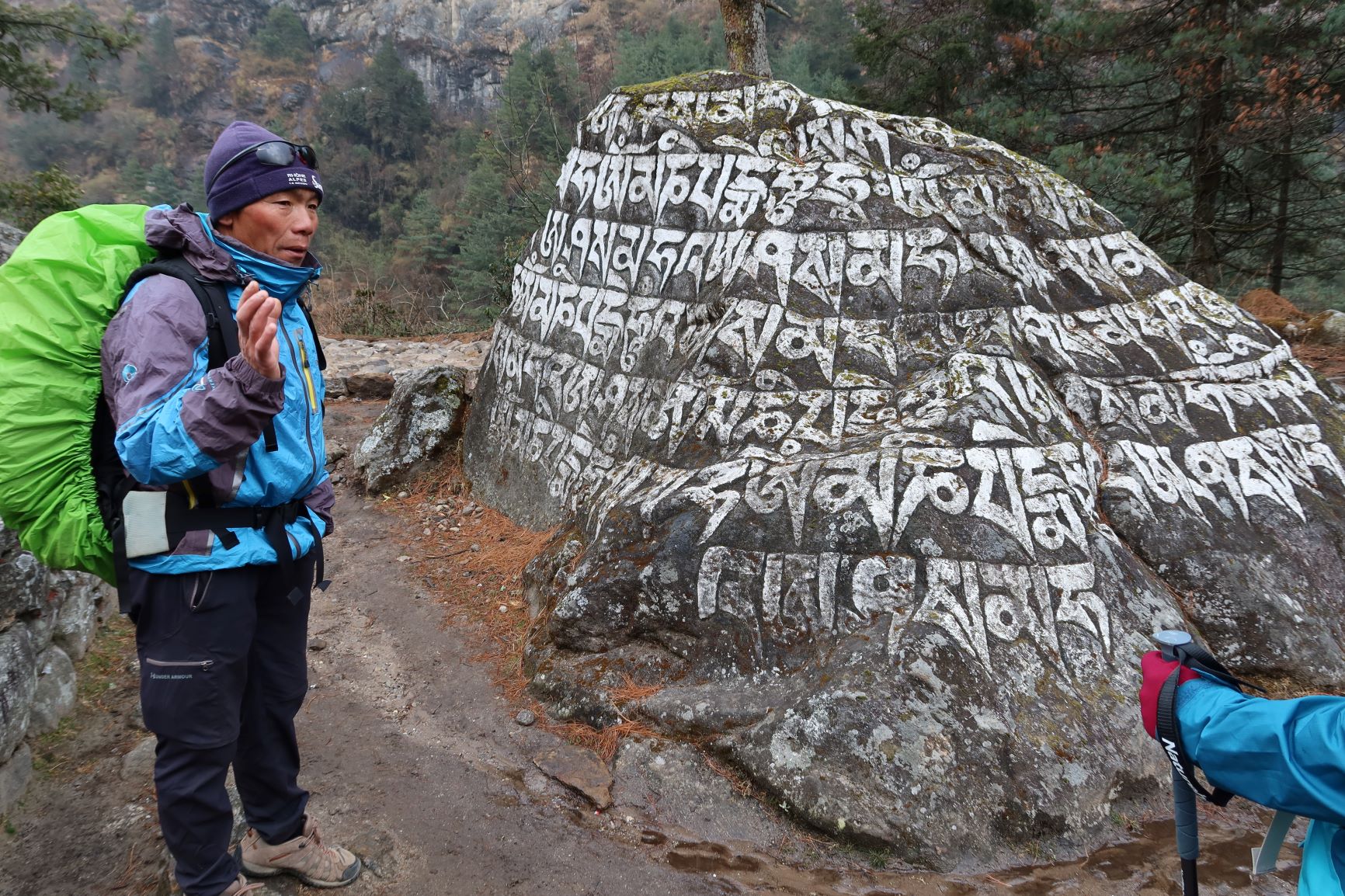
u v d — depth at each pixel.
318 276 2.30
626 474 4.57
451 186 63.28
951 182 4.88
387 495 6.55
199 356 2.02
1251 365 4.87
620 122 5.52
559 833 3.16
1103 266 5.07
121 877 2.81
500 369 6.36
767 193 4.82
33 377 2.03
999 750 3.21
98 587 4.14
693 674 3.74
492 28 85.12
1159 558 4.02
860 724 3.21
